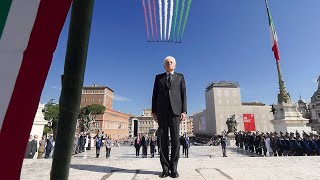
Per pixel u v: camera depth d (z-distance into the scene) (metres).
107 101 103.44
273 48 23.16
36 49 1.07
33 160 5.57
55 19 1.10
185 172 3.89
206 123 90.94
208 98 87.50
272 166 4.44
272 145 19.95
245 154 23.36
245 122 76.94
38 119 18.58
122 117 106.75
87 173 3.76
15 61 1.04
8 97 1.01
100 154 25.53
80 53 1.13
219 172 3.81
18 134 1.01
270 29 23.19
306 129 22.28
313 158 5.40
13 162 0.99
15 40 1.05
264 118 79.06
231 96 80.19
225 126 78.31
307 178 3.46
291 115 22.66
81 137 26.69
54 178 1.11
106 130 84.94
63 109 1.12
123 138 106.31
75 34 1.13
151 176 3.62
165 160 3.71
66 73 1.12
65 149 1.12
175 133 3.89
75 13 1.13
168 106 4.08
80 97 1.15
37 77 1.06
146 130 139.12
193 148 32.94
